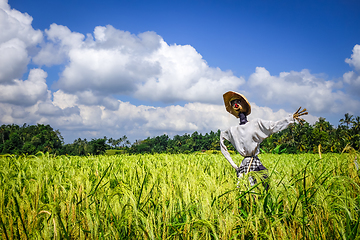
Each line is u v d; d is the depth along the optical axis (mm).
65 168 4633
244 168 3967
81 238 1776
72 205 1974
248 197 2482
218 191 2445
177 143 175250
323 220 2064
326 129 89812
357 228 1894
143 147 146625
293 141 75500
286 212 2115
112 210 2057
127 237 1862
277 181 2471
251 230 1922
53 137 127188
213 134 179500
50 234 1675
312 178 2920
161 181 2932
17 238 1783
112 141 175750
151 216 1983
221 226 1815
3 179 3123
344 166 3240
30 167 4133
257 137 3883
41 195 2434
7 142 110688
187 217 1946
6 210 1984
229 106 4527
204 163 6125
